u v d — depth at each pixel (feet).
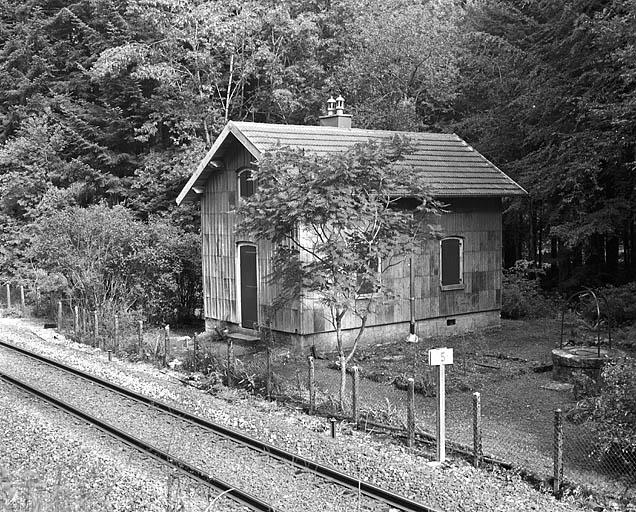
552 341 65.92
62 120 111.04
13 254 102.37
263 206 44.83
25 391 48.37
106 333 67.51
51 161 106.22
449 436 38.24
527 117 86.89
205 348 57.88
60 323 76.79
